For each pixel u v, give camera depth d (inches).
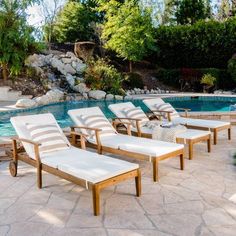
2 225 126.0
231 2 981.8
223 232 118.3
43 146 177.6
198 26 751.1
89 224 126.0
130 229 121.6
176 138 216.8
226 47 733.9
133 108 268.2
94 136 214.7
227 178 176.1
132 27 699.4
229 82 695.7
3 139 235.1
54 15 823.1
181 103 558.9
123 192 158.6
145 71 808.9
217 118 358.9
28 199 151.7
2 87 519.5
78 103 529.7
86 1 866.1
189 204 143.1
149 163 208.2
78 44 705.0
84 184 137.8
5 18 519.2
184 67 803.4
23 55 540.1
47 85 577.3
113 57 798.5
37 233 119.4
